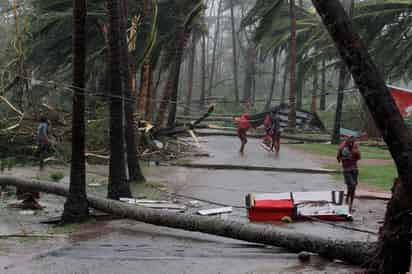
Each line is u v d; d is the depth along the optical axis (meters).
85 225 13.42
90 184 19.08
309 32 54.03
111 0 15.45
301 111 47.50
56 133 25.02
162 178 21.06
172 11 34.50
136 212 13.33
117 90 15.66
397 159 7.87
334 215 14.36
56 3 36.38
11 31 35.22
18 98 26.83
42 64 38.69
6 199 16.98
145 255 10.76
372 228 13.59
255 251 11.17
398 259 8.55
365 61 7.83
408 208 8.20
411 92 16.80
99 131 25.52
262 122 46.47
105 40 32.88
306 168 24.06
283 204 14.30
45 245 11.42
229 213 14.94
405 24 46.06
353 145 15.84
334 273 9.53
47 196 17.56
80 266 9.96
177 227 12.53
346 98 61.09
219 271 9.73
